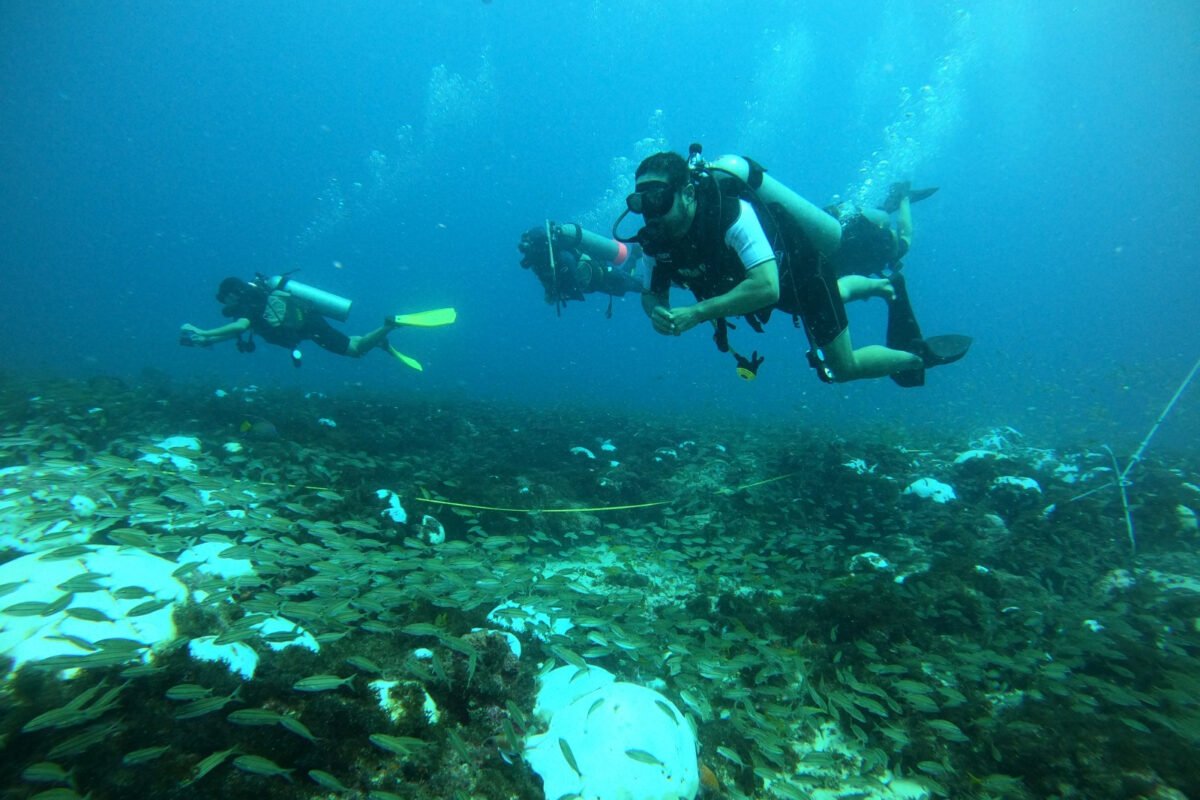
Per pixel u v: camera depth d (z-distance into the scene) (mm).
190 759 2117
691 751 2734
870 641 3994
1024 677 3701
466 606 3379
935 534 6266
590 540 6387
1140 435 13984
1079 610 4508
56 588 2680
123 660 2248
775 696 3500
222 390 12844
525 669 3271
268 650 2812
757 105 74312
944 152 87312
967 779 2947
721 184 3611
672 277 3961
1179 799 2654
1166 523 6555
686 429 12914
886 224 5840
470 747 2611
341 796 2186
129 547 3133
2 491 4238
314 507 5160
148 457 5703
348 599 3170
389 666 2912
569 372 53500
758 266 3387
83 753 2037
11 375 12984
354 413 11359
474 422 12281
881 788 2955
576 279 11664
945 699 3477
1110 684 3326
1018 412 18516
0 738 2074
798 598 4672
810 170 78812
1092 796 2740
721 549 5543
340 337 11727
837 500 7203
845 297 5250
